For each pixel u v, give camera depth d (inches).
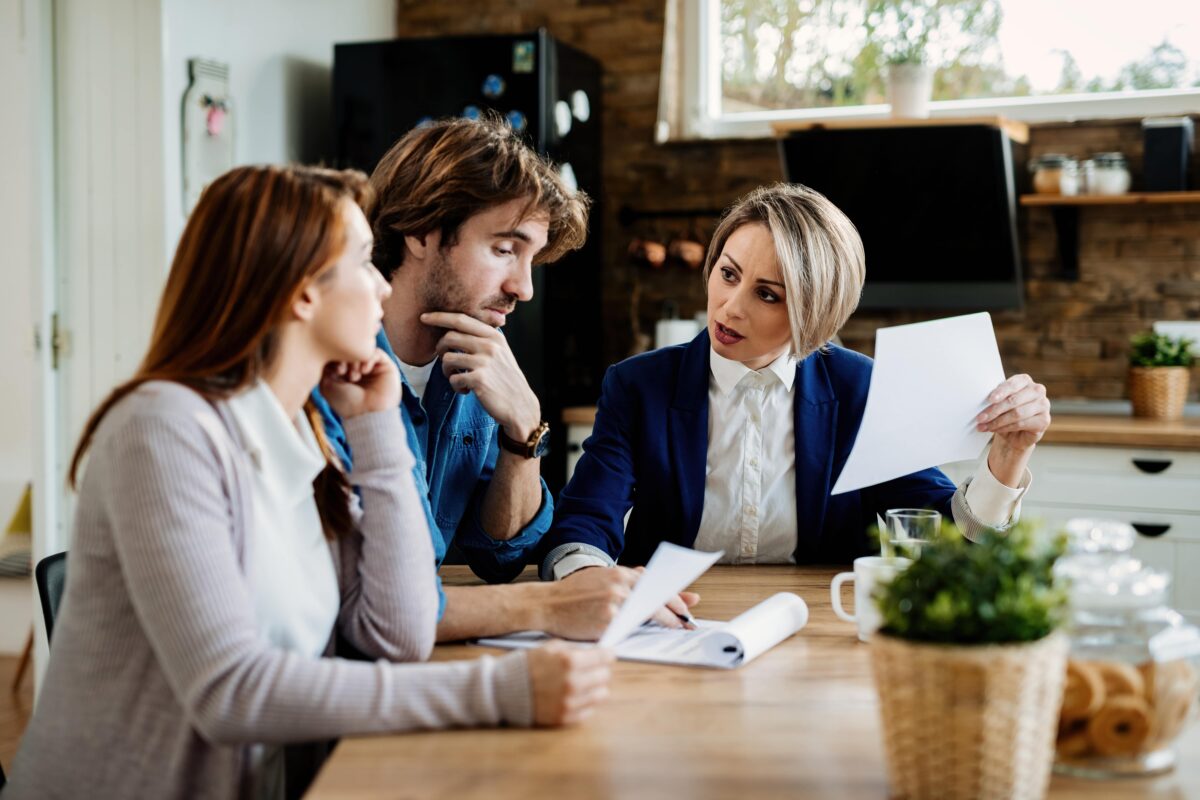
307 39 152.7
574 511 76.4
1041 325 151.6
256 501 48.3
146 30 125.6
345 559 54.1
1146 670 39.8
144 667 45.5
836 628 60.8
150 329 127.0
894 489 79.2
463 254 67.2
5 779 54.8
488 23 171.0
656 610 57.6
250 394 48.2
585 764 41.2
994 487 72.4
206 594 43.1
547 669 45.1
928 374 68.4
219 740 43.0
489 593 58.9
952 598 36.4
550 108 146.9
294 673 43.3
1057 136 150.4
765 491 79.5
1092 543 46.4
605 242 168.4
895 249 149.8
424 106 148.1
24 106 159.5
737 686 50.6
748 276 73.2
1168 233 145.9
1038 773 36.9
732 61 167.6
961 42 156.9
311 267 47.1
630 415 80.4
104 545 45.3
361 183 50.5
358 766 40.9
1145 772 40.3
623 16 165.5
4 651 158.6
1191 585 124.0
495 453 75.4
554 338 149.1
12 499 160.1
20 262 162.1
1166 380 136.9
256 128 142.2
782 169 159.9
